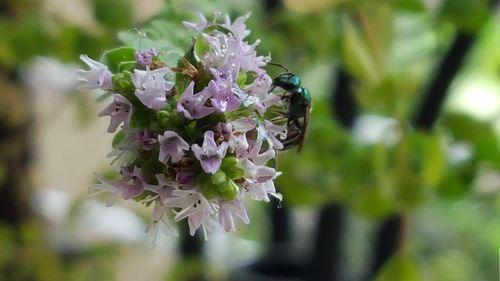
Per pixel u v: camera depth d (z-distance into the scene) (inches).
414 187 7.5
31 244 9.4
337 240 9.5
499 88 10.5
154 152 4.8
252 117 4.9
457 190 8.1
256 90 5.0
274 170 4.9
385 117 9.2
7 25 7.7
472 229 13.2
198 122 4.8
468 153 8.2
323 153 7.8
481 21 7.8
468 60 9.6
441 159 7.4
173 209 4.9
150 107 4.7
